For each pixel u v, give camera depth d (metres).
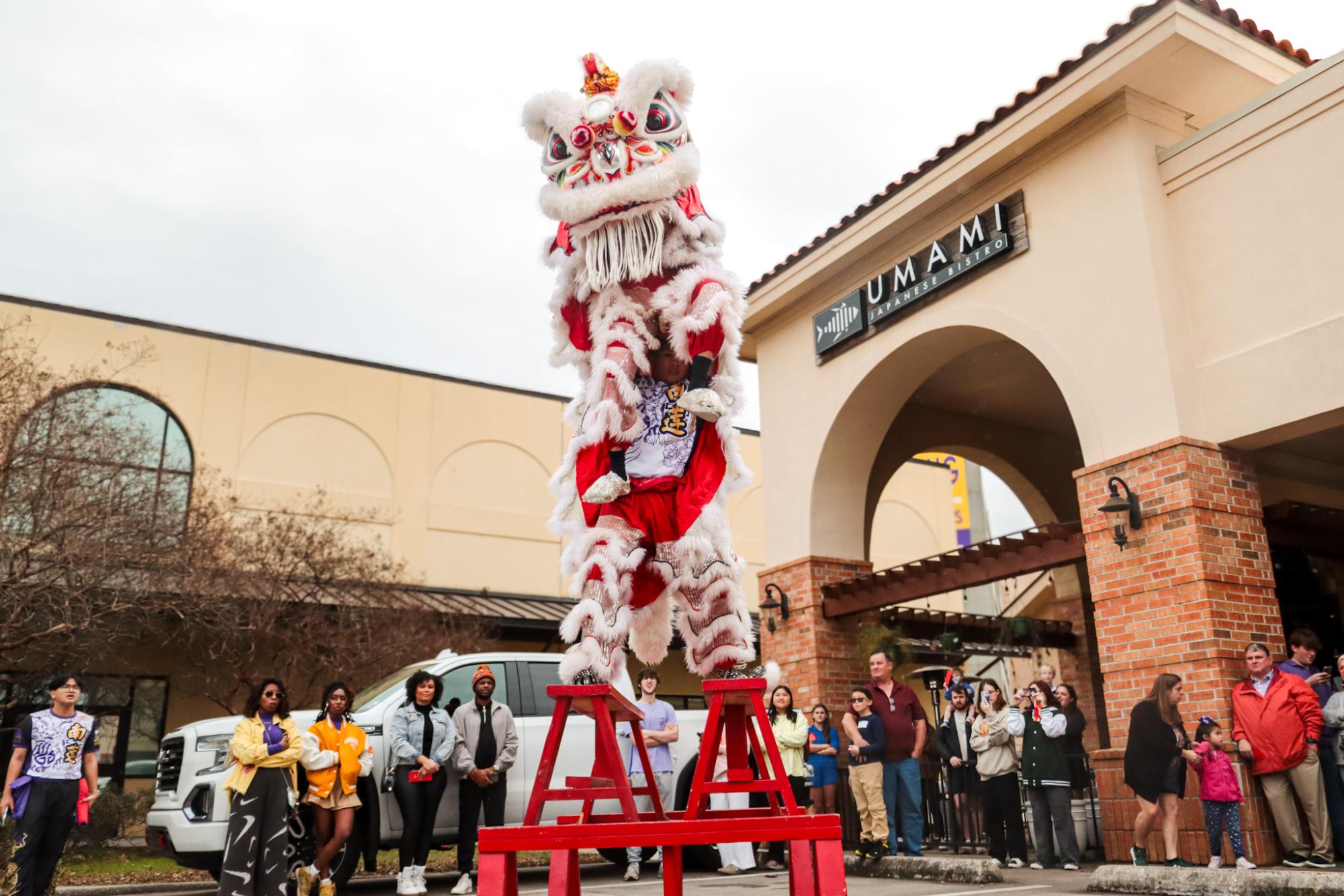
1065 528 8.68
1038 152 9.36
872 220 10.69
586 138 2.48
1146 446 8.09
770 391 12.42
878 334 10.91
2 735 13.14
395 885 8.38
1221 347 8.09
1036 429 14.27
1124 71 8.41
